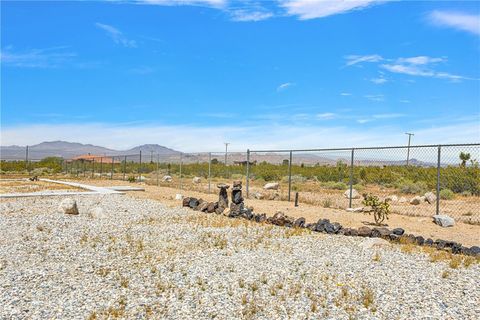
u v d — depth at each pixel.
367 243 9.65
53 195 20.03
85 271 7.63
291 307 5.98
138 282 7.05
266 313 5.78
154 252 9.09
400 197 22.83
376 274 7.47
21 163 57.09
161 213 15.11
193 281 7.11
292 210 15.59
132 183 32.34
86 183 31.39
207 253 9.00
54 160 58.94
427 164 24.12
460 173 25.06
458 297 6.29
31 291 6.48
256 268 7.85
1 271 7.48
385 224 12.82
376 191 27.02
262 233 11.22
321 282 7.05
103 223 12.72
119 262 8.27
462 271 7.67
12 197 19.09
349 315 5.68
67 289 6.63
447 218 12.71
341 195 23.61
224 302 6.15
